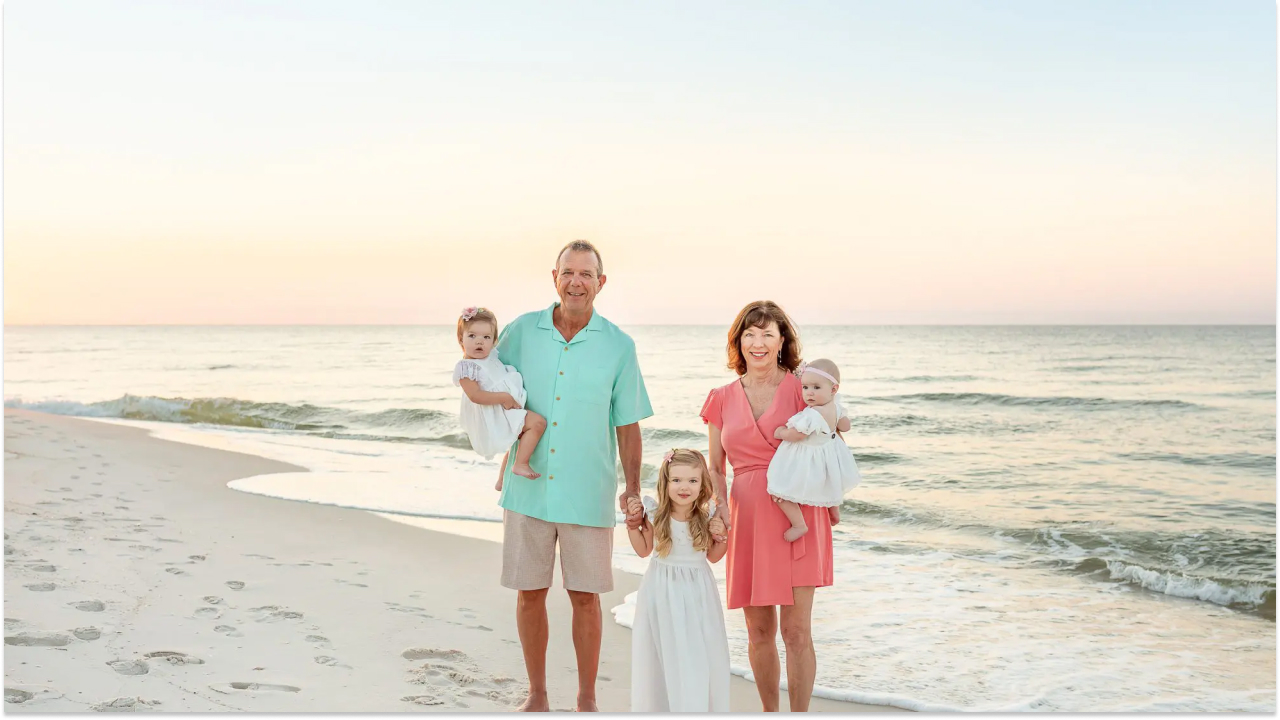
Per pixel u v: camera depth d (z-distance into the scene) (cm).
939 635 548
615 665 469
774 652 370
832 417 368
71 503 738
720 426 392
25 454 1002
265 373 3162
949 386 2681
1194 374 3027
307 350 4434
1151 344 4500
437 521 802
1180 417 1969
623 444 401
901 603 622
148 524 687
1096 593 666
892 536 863
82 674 366
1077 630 568
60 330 8894
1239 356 3716
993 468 1300
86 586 493
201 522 720
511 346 407
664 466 354
